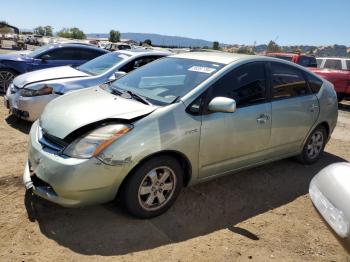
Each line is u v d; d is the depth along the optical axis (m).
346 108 12.26
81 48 9.30
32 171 3.52
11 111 6.32
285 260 3.13
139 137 3.23
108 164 3.10
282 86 4.62
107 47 26.14
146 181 3.43
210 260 3.02
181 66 4.30
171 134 3.42
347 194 2.53
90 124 3.23
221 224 3.62
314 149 5.45
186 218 3.65
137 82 4.30
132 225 3.42
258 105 4.23
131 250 3.06
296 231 3.62
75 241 3.11
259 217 3.83
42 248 2.99
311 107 5.00
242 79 4.13
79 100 3.81
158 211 3.58
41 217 3.42
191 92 3.70
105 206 3.70
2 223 3.26
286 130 4.67
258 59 4.41
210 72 3.98
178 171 3.62
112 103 3.63
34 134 3.58
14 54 9.10
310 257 3.21
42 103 5.93
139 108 3.49
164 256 3.02
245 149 4.18
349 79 11.29
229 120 3.89
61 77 6.38
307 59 13.41
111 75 6.56
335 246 3.41
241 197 4.25
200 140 3.66
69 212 3.54
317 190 2.85
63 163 3.08
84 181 3.07
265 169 5.18
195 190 4.29
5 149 5.03
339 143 7.12
